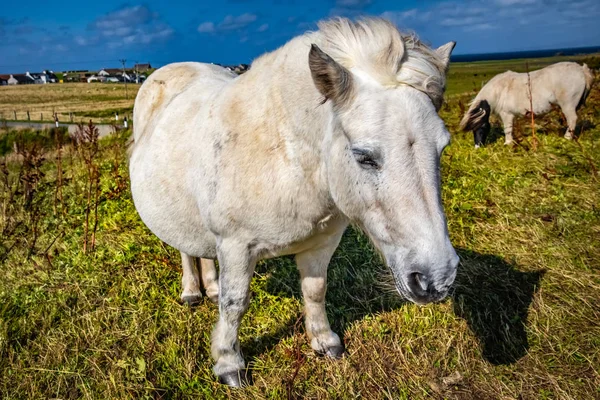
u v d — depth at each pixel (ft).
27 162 16.83
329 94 5.93
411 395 8.45
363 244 13.33
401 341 9.59
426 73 5.81
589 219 14.29
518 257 12.55
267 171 7.02
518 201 15.83
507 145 23.58
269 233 7.45
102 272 11.90
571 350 9.27
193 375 8.83
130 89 221.25
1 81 322.55
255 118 7.18
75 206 16.33
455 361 9.18
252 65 7.88
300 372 8.88
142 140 9.92
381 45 5.93
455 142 24.54
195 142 8.08
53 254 13.10
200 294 11.18
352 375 8.77
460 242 13.38
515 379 8.74
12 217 15.53
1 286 11.52
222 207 7.44
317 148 6.70
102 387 8.52
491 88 25.46
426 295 5.57
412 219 5.50
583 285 11.12
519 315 10.31
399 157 5.49
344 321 10.35
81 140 18.24
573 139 23.17
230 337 8.64
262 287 11.49
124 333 9.84
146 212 9.41
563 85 23.44
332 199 7.13
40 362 9.11
